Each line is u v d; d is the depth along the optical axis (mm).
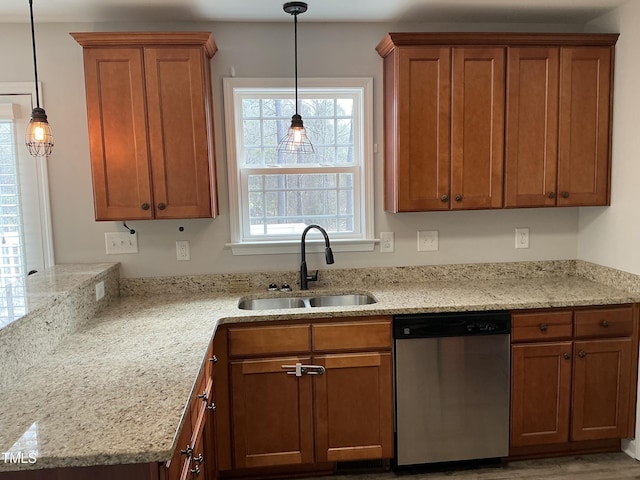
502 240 3033
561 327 2488
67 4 2402
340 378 2396
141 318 2303
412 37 2518
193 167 2506
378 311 2365
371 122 2869
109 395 1403
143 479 1148
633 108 2557
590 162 2717
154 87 2441
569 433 2549
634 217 2576
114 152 2471
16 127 2686
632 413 2580
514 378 2479
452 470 2529
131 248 2814
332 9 2576
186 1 2402
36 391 1441
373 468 2547
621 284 2686
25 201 2736
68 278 2309
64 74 2686
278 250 2895
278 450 2402
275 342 2357
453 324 2404
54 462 1079
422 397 2434
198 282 2857
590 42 2635
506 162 2650
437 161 2619
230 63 2764
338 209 2990
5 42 2645
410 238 2975
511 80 2605
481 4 2549
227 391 2352
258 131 2908
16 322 1563
